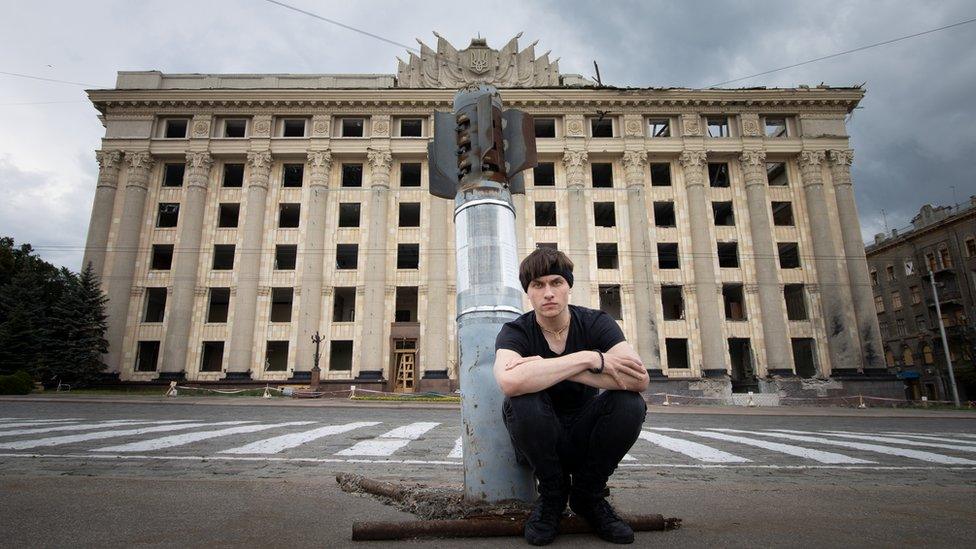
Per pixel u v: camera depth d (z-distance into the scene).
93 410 12.87
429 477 3.86
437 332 28.72
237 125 33.25
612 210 33.56
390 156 31.52
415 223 34.09
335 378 28.31
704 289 29.75
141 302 29.25
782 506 2.64
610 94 31.98
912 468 4.81
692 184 31.27
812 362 31.09
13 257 31.62
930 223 45.31
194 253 29.62
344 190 31.61
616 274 30.47
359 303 29.66
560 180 32.12
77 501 2.55
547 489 1.94
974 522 2.26
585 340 2.08
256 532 2.06
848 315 29.39
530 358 1.91
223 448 5.56
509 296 2.44
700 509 2.56
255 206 30.36
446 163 2.70
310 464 4.64
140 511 2.38
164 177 31.62
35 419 9.29
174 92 31.17
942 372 43.00
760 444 6.94
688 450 6.16
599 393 2.12
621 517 2.10
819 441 7.44
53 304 27.52
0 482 3.00
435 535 1.98
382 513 2.40
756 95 31.97
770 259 30.08
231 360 28.08
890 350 48.69
